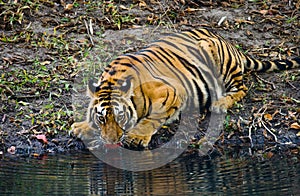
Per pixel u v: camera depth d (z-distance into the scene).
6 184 9.63
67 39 14.98
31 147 11.86
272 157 11.03
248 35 15.36
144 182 9.70
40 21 15.52
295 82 13.73
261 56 14.69
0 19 15.42
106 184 9.62
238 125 12.37
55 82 13.51
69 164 10.80
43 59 14.29
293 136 12.15
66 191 9.28
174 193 9.10
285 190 9.12
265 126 12.35
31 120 12.50
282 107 12.92
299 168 10.22
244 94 13.23
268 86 13.62
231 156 11.16
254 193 9.03
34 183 9.70
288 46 15.01
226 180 9.67
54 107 12.86
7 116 12.58
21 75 13.64
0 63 14.08
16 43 14.79
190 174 10.05
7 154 11.59
